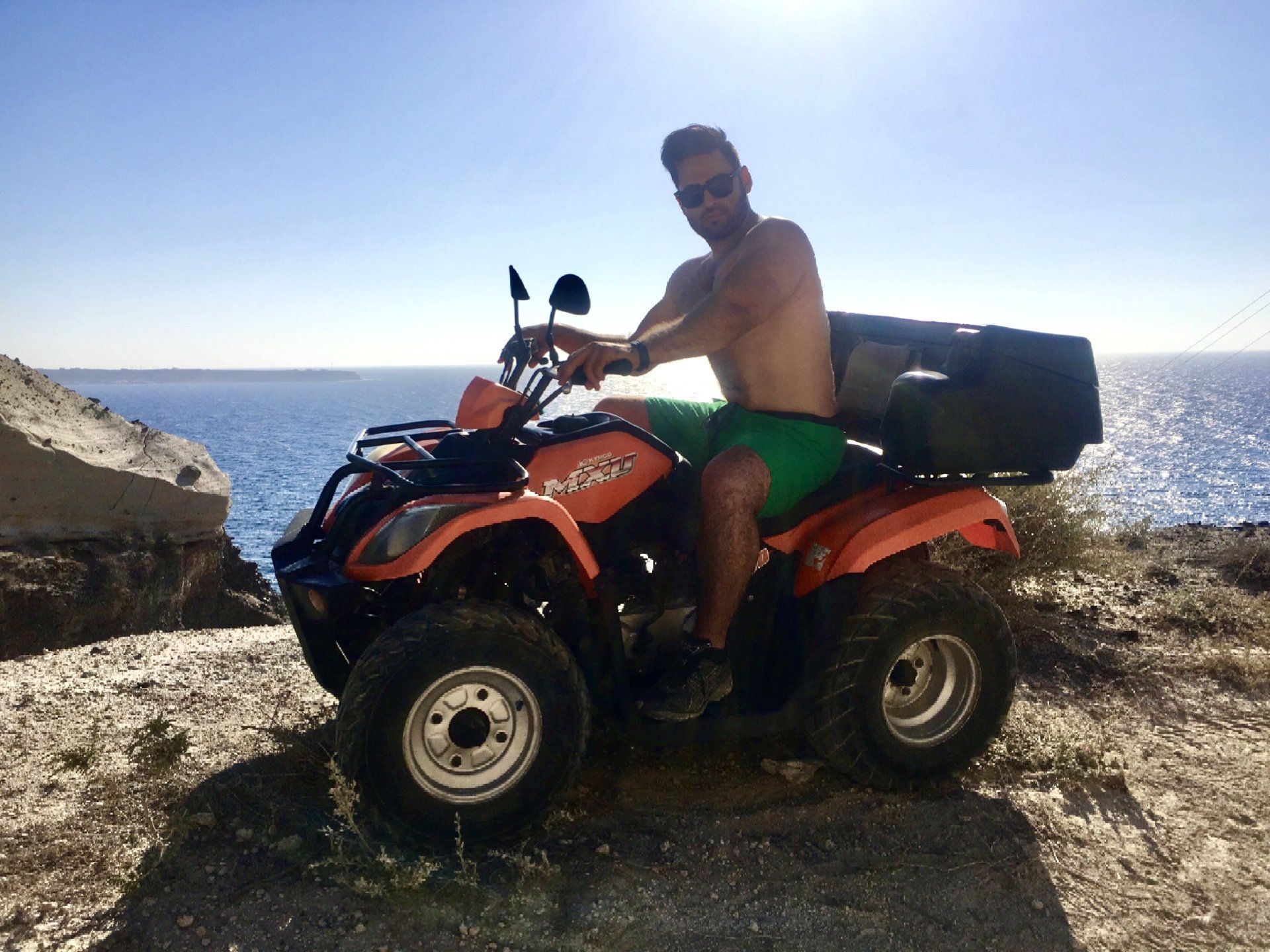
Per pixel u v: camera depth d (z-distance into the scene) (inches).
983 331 123.8
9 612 263.7
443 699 105.2
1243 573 240.7
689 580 125.5
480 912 97.3
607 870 105.9
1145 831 120.6
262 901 97.5
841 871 108.7
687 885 104.3
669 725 116.3
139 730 140.8
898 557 134.8
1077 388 126.6
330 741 135.4
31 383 330.6
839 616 122.4
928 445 122.1
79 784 122.3
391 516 107.0
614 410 142.4
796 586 128.3
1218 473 3253.0
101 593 283.4
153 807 116.3
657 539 125.8
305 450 7514.8
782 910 101.0
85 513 293.7
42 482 283.4
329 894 99.0
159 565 306.0
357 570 105.5
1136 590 231.0
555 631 119.8
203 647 192.1
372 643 105.6
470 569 117.6
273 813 114.3
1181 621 207.5
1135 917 102.8
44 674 170.1
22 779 123.6
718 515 119.0
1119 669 179.3
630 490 122.9
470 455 117.5
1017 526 237.9
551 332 118.3
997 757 138.6
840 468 136.2
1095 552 246.7
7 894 97.1
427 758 105.4
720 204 135.6
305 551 123.2
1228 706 163.8
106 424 340.5
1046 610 215.9
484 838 106.6
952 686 132.3
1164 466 3437.5
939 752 128.5
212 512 325.4
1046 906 104.2
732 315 119.3
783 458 124.2
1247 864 113.1
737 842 113.7
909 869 109.5
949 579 128.1
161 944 90.4
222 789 120.2
